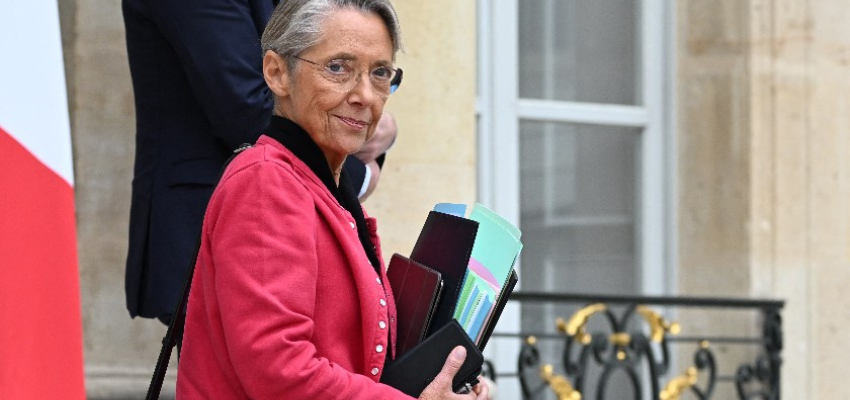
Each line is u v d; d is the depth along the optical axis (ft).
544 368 24.06
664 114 28.63
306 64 10.30
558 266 27.58
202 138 14.07
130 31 14.39
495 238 10.76
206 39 13.41
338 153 10.58
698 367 26.12
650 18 28.55
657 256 28.48
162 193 14.07
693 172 28.48
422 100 22.36
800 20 28.30
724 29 28.22
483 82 26.55
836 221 28.50
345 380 9.69
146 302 14.24
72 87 20.81
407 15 22.33
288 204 9.82
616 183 28.22
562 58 27.76
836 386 28.40
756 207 27.96
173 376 20.59
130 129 21.12
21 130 8.98
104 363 20.62
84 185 20.83
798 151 28.27
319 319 9.98
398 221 22.00
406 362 10.19
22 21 9.16
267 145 10.24
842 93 28.60
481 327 10.52
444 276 10.54
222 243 9.73
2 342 8.49
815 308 28.27
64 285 9.43
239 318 9.52
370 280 10.18
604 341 24.36
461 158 22.70
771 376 26.99
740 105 28.09
